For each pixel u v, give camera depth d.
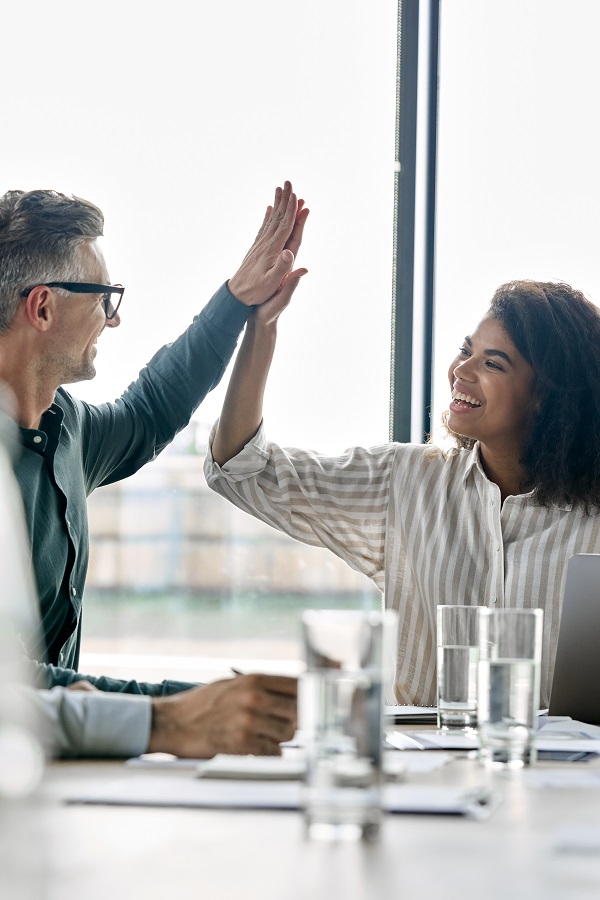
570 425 2.10
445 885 0.59
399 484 2.15
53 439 1.86
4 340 1.84
